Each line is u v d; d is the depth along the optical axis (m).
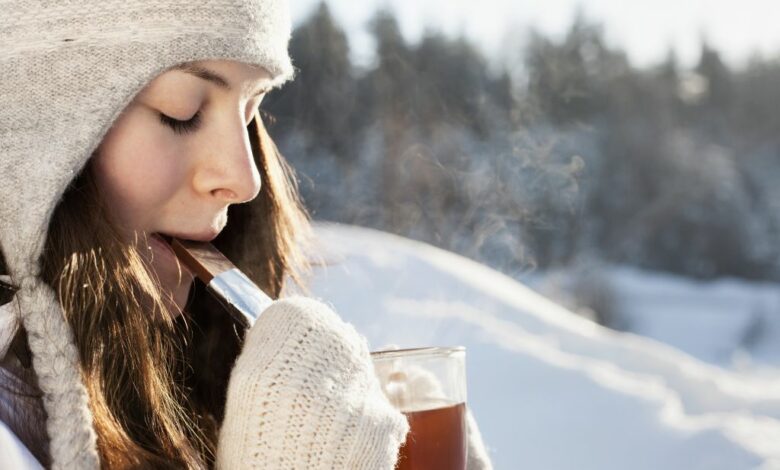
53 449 1.01
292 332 1.08
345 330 1.11
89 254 1.09
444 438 1.12
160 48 1.07
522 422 3.18
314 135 13.59
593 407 3.29
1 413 1.03
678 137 39.59
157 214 1.14
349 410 1.05
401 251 3.95
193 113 1.12
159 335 1.17
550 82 30.47
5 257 1.07
